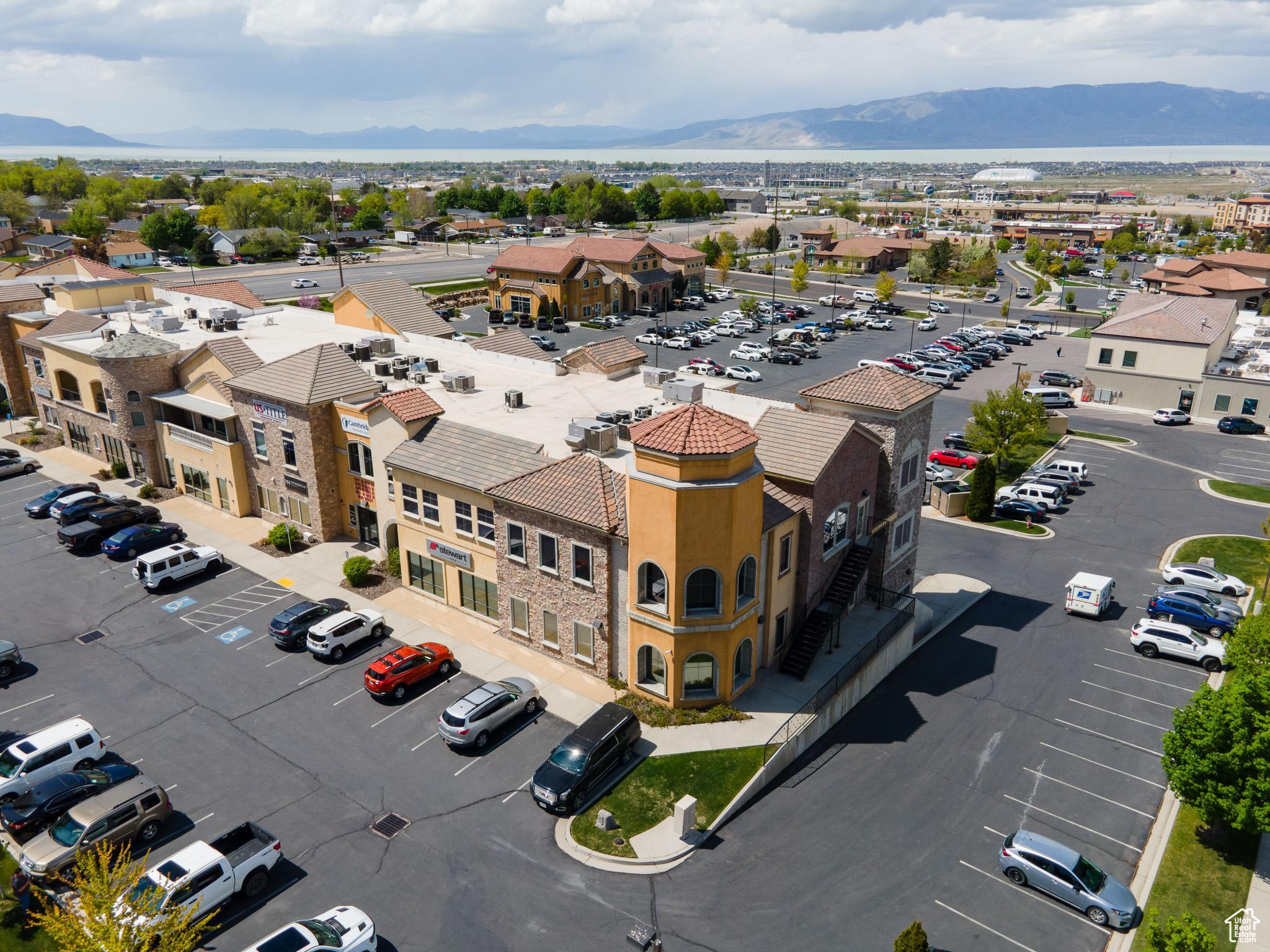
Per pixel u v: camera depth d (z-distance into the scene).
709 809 28.78
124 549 46.31
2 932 24.39
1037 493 58.31
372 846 27.25
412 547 42.41
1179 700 36.69
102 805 26.59
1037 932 24.78
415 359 53.56
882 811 29.66
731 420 32.12
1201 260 140.12
